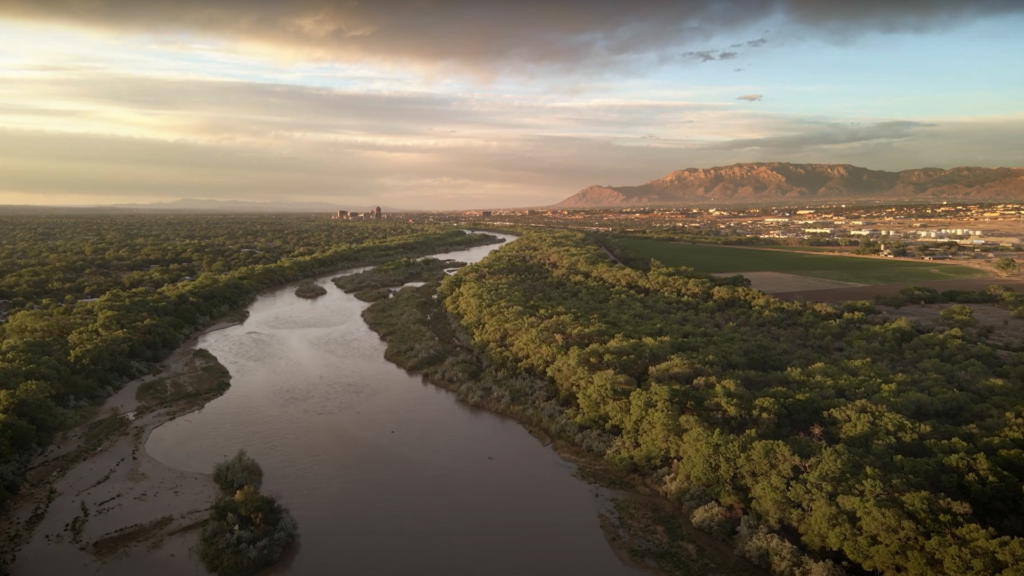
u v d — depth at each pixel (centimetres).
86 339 7031
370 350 8606
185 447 5375
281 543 3916
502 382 6794
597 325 7412
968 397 4997
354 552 3922
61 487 4612
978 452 4022
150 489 4625
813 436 4528
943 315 8900
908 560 3300
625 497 4594
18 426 4872
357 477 4888
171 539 3994
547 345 6931
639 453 4916
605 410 5509
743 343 6725
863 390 5144
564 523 4272
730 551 3931
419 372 7581
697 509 4197
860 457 4041
